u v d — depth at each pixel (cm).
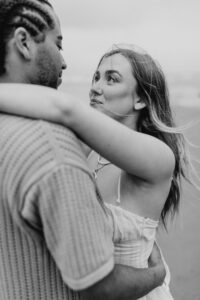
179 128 176
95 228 114
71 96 125
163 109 179
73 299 125
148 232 154
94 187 119
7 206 116
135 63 170
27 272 121
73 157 115
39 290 122
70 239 110
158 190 149
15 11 127
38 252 119
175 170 184
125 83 170
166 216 191
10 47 128
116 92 169
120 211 150
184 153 187
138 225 151
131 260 152
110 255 116
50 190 110
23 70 131
